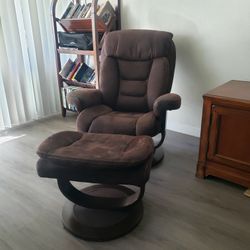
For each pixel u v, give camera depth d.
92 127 1.86
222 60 2.25
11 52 2.71
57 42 2.92
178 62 2.50
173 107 1.77
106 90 2.21
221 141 1.76
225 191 1.77
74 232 1.43
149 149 1.36
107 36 2.25
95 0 2.44
